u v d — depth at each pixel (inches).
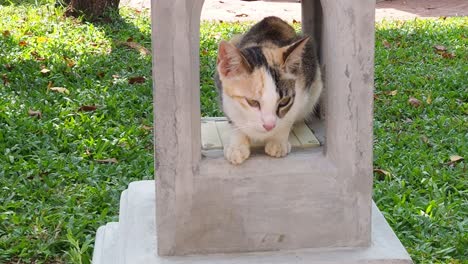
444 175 73.6
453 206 69.1
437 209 68.8
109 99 87.7
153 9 52.9
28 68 96.6
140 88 91.1
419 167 75.4
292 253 57.3
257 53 56.0
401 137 81.7
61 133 80.2
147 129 81.8
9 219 67.4
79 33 116.7
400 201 69.9
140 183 65.2
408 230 67.0
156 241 57.9
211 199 56.2
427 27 130.9
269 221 56.9
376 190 71.6
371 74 54.9
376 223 60.4
